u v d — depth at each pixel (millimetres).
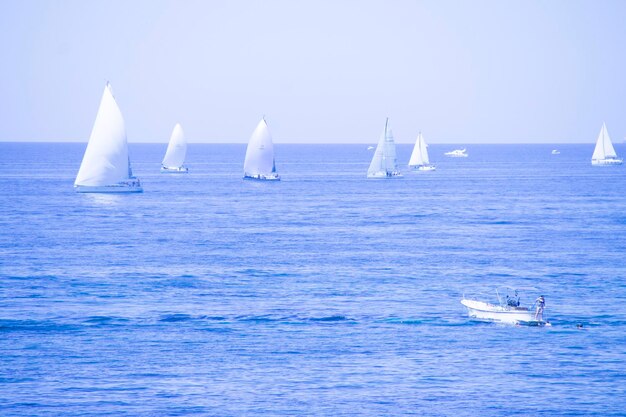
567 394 193250
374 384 197625
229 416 179375
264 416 179500
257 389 194000
